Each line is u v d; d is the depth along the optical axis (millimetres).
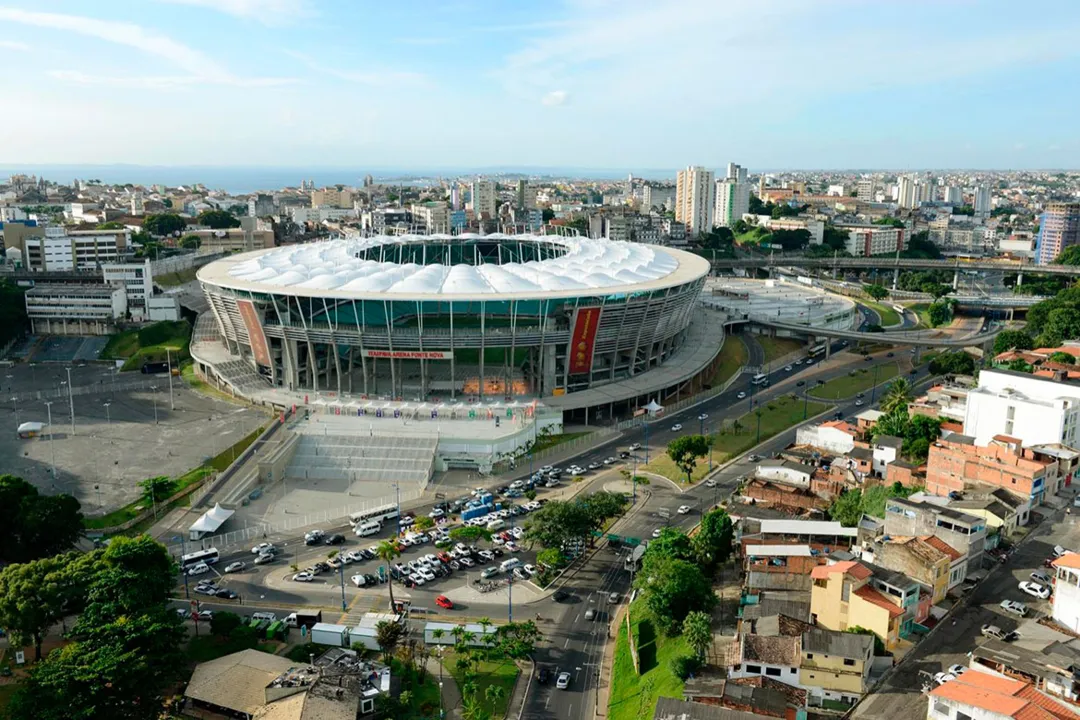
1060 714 76875
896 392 187250
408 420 190375
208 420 197750
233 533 142250
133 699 92188
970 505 119750
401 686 99750
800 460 159625
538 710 96438
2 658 102188
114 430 190625
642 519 144625
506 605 119062
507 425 186125
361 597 121125
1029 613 100062
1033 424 145625
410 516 149500
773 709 83062
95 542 136125
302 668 97438
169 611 101250
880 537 111688
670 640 103750
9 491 124812
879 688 87312
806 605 102875
